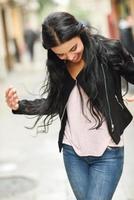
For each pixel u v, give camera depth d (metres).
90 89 3.61
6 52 28.31
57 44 3.50
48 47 3.55
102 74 3.63
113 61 3.67
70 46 3.52
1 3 27.83
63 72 3.76
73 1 51.03
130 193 6.34
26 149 9.73
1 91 18.86
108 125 3.66
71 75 3.73
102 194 3.73
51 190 7.07
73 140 3.80
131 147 8.01
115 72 3.71
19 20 41.78
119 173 3.79
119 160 3.77
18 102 3.97
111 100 3.66
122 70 3.72
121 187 6.57
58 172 7.93
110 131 3.67
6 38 28.53
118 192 6.41
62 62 3.75
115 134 3.68
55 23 3.48
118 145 3.74
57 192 6.95
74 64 3.70
